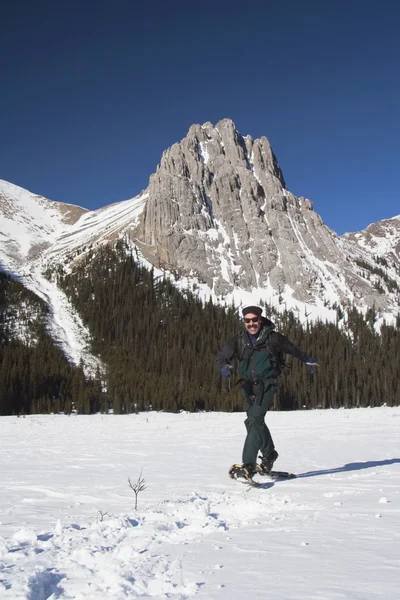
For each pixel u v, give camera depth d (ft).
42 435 108.88
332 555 10.87
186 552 11.59
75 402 269.85
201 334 391.45
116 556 11.27
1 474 33.83
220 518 16.48
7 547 12.57
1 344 318.04
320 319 451.12
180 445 64.44
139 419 209.87
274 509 17.56
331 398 308.19
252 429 25.40
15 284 419.95
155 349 354.54
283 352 25.76
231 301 464.24
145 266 489.26
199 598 8.32
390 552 10.97
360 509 16.62
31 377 272.92
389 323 470.39
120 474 32.73
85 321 385.91
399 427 105.29
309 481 24.81
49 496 23.81
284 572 9.71
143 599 8.43
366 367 357.41
